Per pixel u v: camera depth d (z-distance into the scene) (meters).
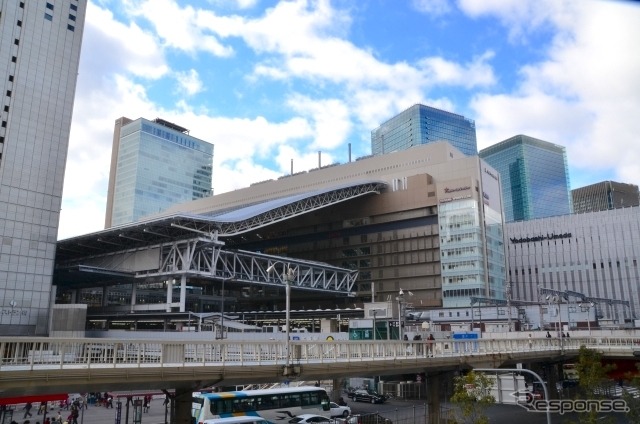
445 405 39.81
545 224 153.75
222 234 102.00
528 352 44.66
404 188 132.00
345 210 140.12
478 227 117.69
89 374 21.52
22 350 23.55
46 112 86.88
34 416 44.34
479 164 123.50
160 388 25.33
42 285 83.88
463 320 100.00
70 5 92.44
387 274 130.12
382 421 37.56
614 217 144.00
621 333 62.06
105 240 105.00
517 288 153.62
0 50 81.88
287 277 29.97
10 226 81.06
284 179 158.62
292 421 33.03
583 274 144.88
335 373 29.52
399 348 33.94
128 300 138.00
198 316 80.12
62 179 88.56
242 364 26.14
